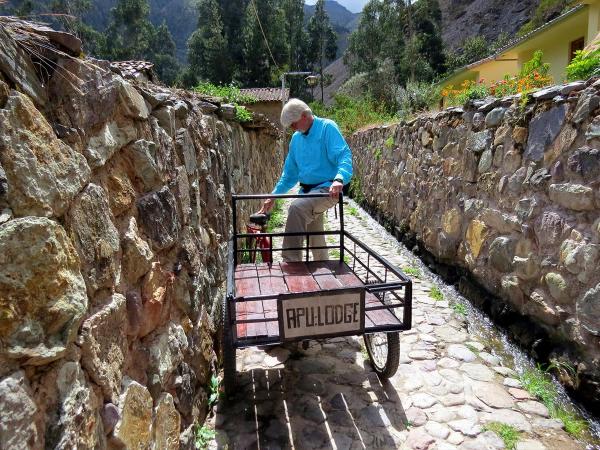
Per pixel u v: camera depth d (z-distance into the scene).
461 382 2.83
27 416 0.89
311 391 2.72
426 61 41.28
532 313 3.38
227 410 2.52
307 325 2.09
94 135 1.40
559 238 3.02
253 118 5.84
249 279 2.82
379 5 50.59
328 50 64.88
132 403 1.42
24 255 0.93
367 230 8.47
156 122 1.98
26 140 1.00
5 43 1.01
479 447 2.23
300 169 3.42
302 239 3.39
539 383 2.86
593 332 2.64
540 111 3.37
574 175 2.90
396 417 2.46
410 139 7.21
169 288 1.94
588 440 2.34
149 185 1.82
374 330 2.19
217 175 3.45
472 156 4.58
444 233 5.24
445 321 3.84
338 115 21.28
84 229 1.24
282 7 53.09
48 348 0.97
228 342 2.42
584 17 10.42
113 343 1.34
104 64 1.53
